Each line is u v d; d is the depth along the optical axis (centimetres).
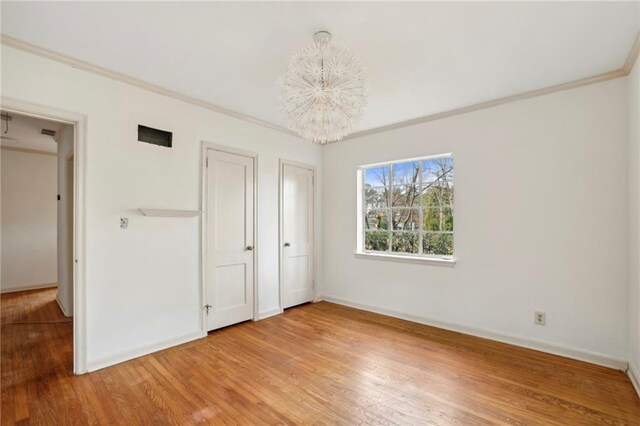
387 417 192
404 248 390
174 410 198
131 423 186
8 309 415
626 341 248
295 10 180
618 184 252
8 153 512
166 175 294
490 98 306
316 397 213
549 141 283
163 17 187
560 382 232
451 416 193
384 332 334
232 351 286
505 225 306
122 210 265
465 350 288
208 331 329
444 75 259
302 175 438
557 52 223
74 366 242
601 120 259
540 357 273
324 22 191
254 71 256
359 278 421
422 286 362
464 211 331
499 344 301
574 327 271
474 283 325
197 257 317
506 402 207
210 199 329
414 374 244
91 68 246
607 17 184
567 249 274
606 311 257
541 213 287
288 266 415
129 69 253
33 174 535
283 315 393
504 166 307
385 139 396
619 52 222
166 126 294
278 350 288
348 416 193
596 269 261
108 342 256
